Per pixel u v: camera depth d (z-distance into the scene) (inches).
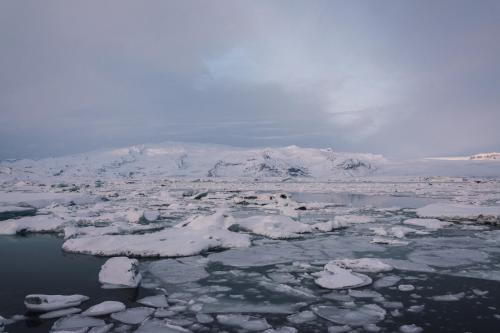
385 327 255.0
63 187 2101.4
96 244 490.0
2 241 561.0
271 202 1173.7
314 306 294.8
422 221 716.0
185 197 1485.0
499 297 311.3
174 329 253.3
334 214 890.1
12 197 1108.5
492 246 511.8
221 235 535.8
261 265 416.8
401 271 389.7
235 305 297.7
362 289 334.3
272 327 257.0
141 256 461.4
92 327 254.7
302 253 471.8
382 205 1228.5
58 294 325.1
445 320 264.4
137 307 292.5
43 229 641.6
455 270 392.5
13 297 315.6
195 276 375.9
